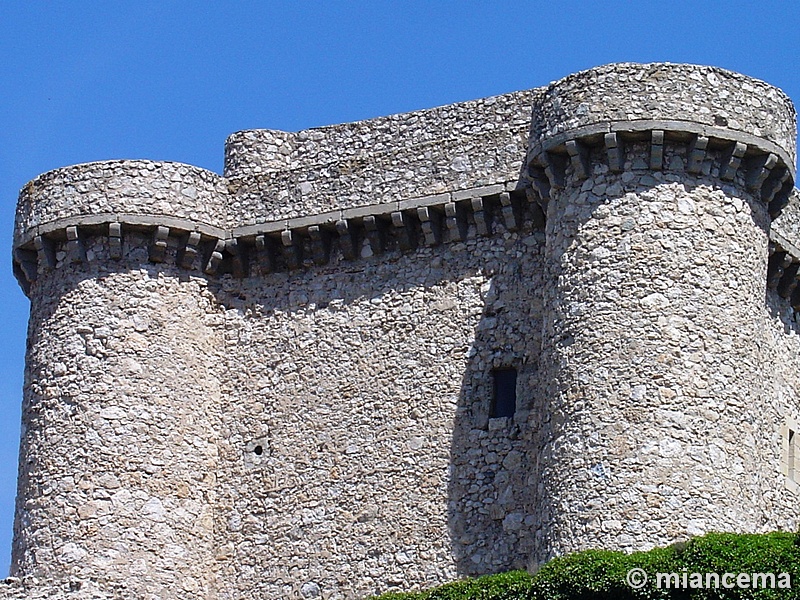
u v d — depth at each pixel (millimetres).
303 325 41250
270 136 43531
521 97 40875
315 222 41250
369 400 40219
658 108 37344
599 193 37469
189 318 41438
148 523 40000
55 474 40188
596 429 36219
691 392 36344
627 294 36812
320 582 39594
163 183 41594
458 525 38625
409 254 40656
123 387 40531
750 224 37875
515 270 39531
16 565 40156
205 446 41031
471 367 39438
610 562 34500
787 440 40906
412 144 42000
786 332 41625
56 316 41219
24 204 42125
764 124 37844
